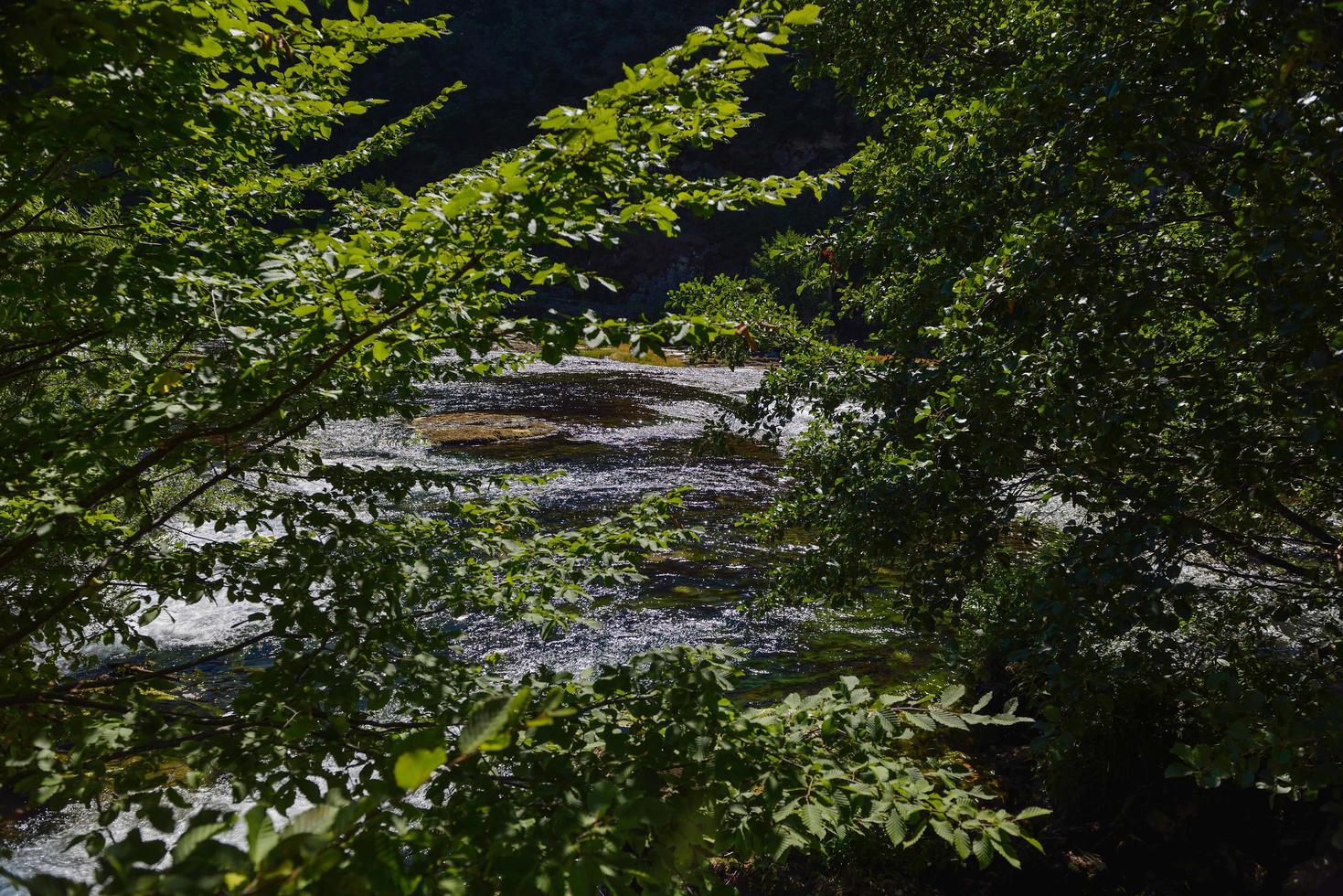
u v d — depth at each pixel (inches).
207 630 341.4
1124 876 211.8
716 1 3147.1
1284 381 125.4
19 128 79.6
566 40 3161.9
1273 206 120.7
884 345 224.5
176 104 97.7
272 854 48.9
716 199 105.5
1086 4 183.2
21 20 65.2
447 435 768.3
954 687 94.2
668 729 89.0
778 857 84.1
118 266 98.7
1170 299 164.9
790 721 96.8
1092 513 159.9
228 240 128.2
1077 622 139.6
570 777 86.5
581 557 143.3
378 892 53.1
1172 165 135.9
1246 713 118.3
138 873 46.6
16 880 45.0
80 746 87.0
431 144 2667.3
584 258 2416.3
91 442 93.7
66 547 115.6
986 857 82.1
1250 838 217.6
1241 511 180.2
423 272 90.0
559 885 62.6
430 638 129.0
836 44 304.5
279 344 104.3
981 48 267.1
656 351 94.3
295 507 132.6
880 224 235.1
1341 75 124.6
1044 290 145.0
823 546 232.1
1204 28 128.6
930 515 180.5
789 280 1625.2
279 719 98.2
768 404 254.8
